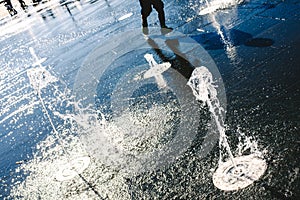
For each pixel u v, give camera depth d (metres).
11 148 4.39
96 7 12.56
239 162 2.60
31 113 5.30
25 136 4.59
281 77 3.42
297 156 2.42
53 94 5.70
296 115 2.82
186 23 6.48
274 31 4.46
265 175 2.37
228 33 5.12
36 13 18.67
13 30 15.30
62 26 11.47
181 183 2.65
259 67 3.79
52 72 6.88
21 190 3.34
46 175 3.43
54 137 4.20
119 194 2.79
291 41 4.00
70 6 15.77
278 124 2.82
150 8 6.64
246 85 3.58
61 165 3.50
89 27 9.54
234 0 6.54
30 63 8.29
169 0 8.85
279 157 2.48
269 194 2.21
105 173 3.11
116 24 8.55
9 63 9.23
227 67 4.12
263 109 3.09
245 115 3.13
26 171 3.66
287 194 2.16
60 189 3.11
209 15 6.36
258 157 2.57
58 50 8.41
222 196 2.36
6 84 7.43
